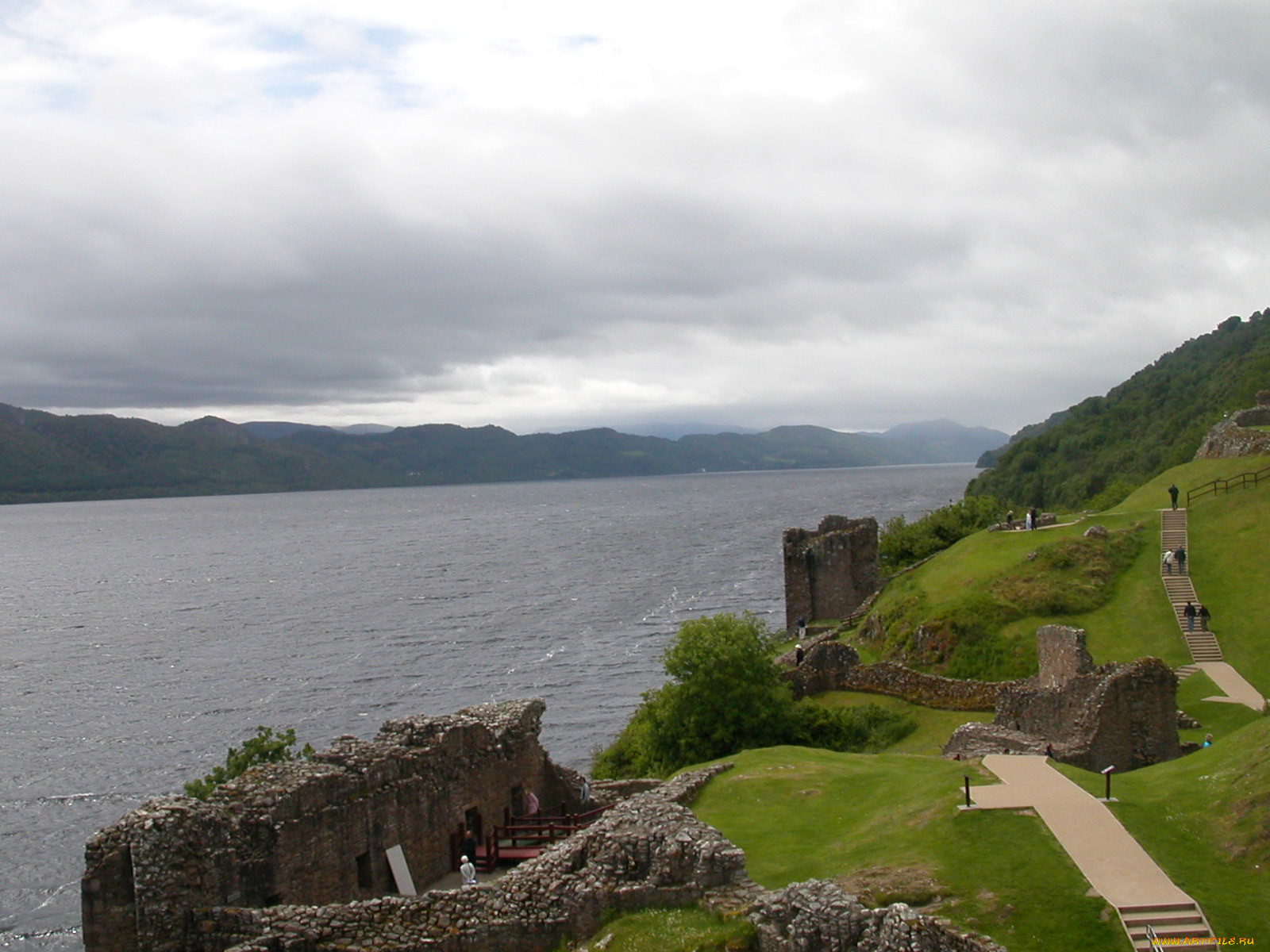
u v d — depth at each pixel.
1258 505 66.06
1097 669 38.53
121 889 20.06
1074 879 20.91
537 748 33.28
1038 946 19.11
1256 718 41.50
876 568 86.50
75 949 47.41
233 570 198.75
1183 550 60.22
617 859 21.55
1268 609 53.59
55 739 78.19
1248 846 21.77
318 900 23.09
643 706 55.59
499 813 30.47
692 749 46.88
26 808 64.12
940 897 20.97
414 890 25.95
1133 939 18.88
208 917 20.23
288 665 102.00
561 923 20.78
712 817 28.48
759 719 47.12
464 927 20.77
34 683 97.75
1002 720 39.34
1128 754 33.81
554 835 29.91
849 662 59.03
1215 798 24.28
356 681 93.31
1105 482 158.50
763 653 49.78
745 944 19.28
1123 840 22.50
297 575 185.12
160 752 74.62
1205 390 181.25
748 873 23.39
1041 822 23.67
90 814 63.00
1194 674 48.12
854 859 23.67
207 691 92.00
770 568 163.12
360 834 24.56
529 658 100.38
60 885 53.56
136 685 95.81
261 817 21.98
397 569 188.38
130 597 162.25
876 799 28.88
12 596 169.12
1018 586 60.28
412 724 29.09
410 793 26.41
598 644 106.00
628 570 170.38
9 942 48.00
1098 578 60.53
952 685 52.97
